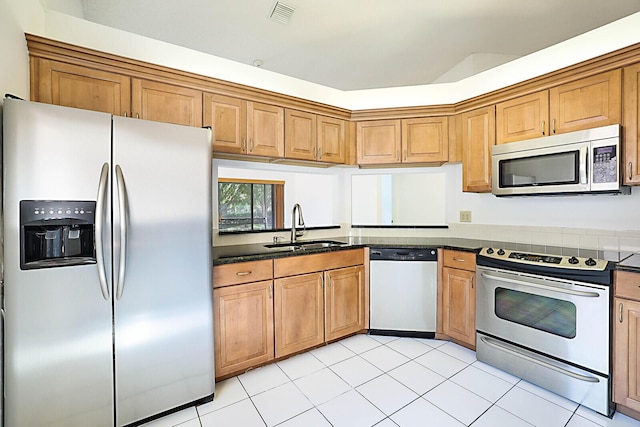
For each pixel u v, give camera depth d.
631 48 1.88
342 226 3.45
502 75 2.71
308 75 3.96
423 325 2.75
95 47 2.09
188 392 1.84
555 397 1.93
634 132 1.92
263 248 2.71
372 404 1.88
